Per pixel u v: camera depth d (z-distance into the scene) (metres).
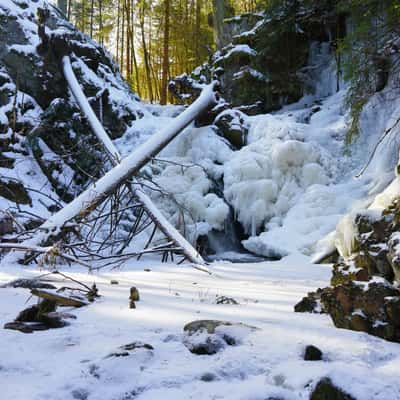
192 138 13.93
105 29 33.28
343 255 7.56
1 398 1.79
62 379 1.99
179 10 29.58
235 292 4.90
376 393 1.76
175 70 34.34
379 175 10.59
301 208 10.96
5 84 13.41
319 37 17.53
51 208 11.23
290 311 3.67
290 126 13.00
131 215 11.62
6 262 7.41
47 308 3.35
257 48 17.25
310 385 1.89
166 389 1.91
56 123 12.99
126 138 14.55
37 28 15.17
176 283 5.73
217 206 11.59
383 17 10.29
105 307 3.70
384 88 11.66
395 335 2.68
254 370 2.18
